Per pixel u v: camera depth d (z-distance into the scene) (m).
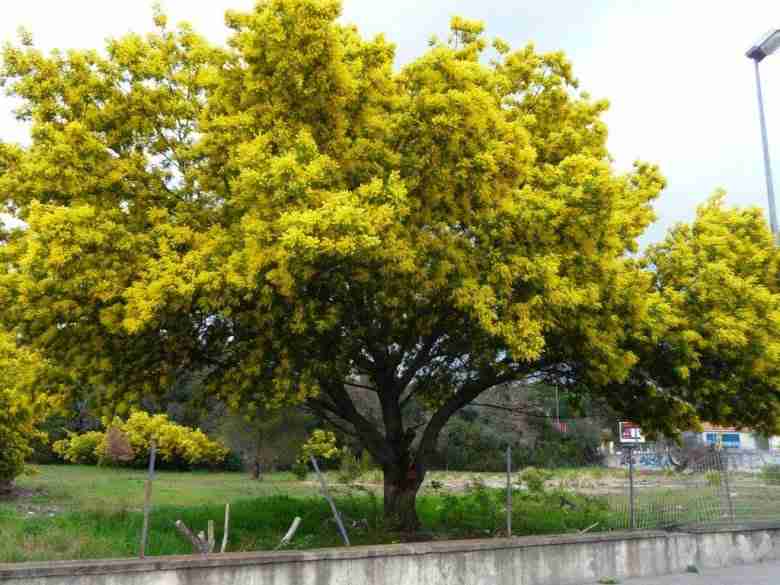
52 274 7.43
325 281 8.32
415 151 8.41
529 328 8.09
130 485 22.23
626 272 9.92
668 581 9.03
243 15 8.91
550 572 8.57
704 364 11.12
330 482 23.25
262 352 8.98
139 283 7.59
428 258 8.59
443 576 7.77
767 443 19.89
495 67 11.66
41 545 8.38
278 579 6.85
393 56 8.91
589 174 8.34
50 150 8.41
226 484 24.28
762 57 13.58
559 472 16.97
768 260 11.56
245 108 8.74
